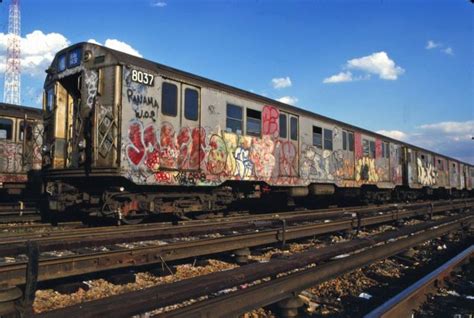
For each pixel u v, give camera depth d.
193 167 11.34
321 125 17.47
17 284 4.92
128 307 3.66
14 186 15.98
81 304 3.66
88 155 10.24
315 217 12.09
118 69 9.74
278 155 14.72
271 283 4.80
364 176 20.92
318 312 5.38
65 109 11.34
